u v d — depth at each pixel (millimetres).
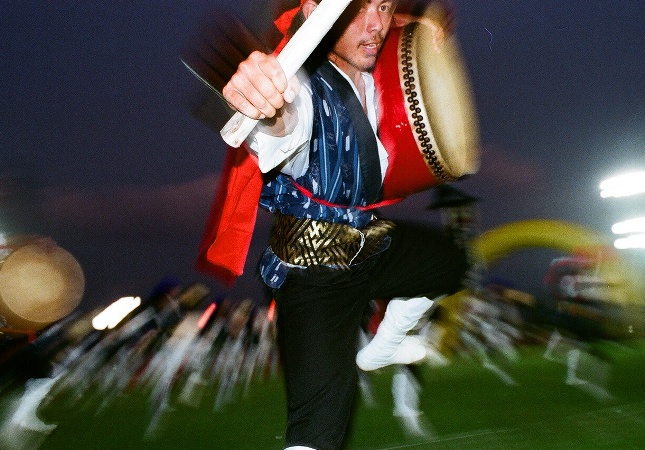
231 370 6312
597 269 6586
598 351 4883
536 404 3963
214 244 1830
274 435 3650
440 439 3225
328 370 1570
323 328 1609
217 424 4035
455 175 1806
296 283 1654
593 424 3361
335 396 1558
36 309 7141
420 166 1759
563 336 5898
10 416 4121
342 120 1615
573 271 6676
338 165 1633
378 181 1693
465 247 2037
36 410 4418
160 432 3906
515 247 7266
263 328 6801
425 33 1821
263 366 6590
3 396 4480
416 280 1887
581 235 6938
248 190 1754
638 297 6605
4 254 7203
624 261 6664
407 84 1748
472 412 3801
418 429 3426
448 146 1771
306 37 1233
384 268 1837
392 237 1860
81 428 4133
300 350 1596
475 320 6762
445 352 6488
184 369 6145
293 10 1724
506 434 3260
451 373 5281
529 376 5031
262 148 1427
